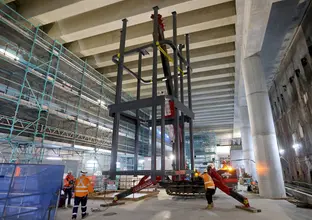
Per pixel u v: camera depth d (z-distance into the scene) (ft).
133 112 72.54
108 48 49.24
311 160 38.32
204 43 48.39
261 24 34.37
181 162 22.95
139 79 24.48
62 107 45.19
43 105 37.93
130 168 77.71
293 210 26.07
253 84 41.88
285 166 57.11
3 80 33.65
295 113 44.45
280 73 51.21
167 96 17.49
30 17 38.37
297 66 39.75
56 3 37.06
